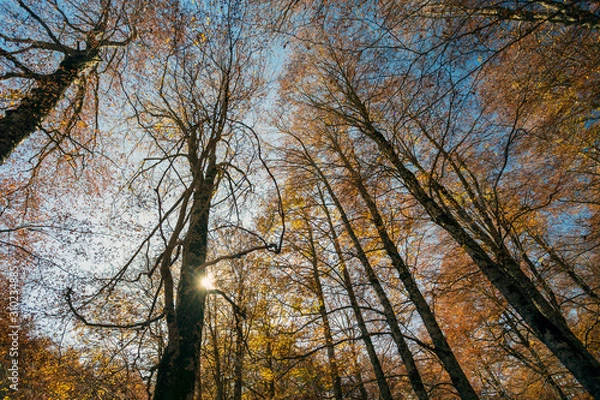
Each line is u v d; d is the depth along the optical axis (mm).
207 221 4121
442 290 7359
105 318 5754
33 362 7719
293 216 9086
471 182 8961
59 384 7727
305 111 9953
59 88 7594
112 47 9039
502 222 5305
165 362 2773
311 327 8406
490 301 9367
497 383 11594
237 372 9031
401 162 7086
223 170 4215
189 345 2957
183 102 4621
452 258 10156
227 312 10469
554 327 5156
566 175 7992
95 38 8336
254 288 10141
